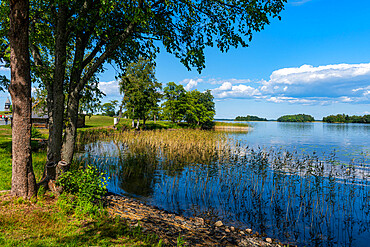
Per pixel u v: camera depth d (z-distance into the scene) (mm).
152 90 51219
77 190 7855
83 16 7520
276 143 37375
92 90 10062
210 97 111312
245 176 16016
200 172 16688
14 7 6211
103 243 4910
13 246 4426
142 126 56312
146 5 6719
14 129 6750
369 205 11070
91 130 43312
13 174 6844
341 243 7590
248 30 8125
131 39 9336
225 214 9836
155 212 8641
